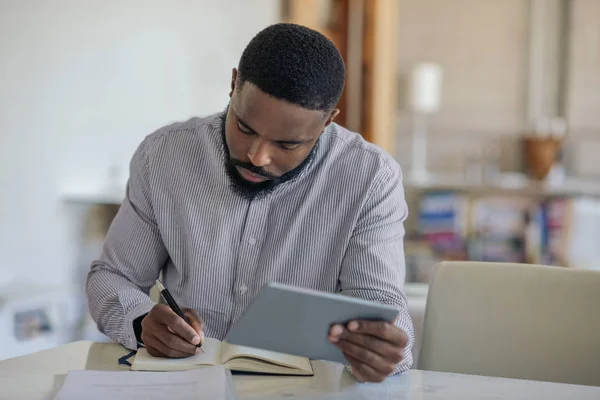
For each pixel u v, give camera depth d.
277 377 1.16
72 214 3.32
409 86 5.17
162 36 3.77
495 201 4.98
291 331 1.04
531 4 5.46
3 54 2.95
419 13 5.58
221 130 1.42
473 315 1.43
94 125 3.40
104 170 3.49
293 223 1.42
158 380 1.08
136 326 1.29
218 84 4.21
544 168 5.25
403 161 5.69
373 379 1.09
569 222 4.91
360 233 1.41
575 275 1.41
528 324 1.40
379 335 1.06
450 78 5.60
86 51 3.35
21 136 3.05
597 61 5.45
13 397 1.04
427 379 1.17
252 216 1.41
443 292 1.45
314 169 1.42
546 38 5.48
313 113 1.13
